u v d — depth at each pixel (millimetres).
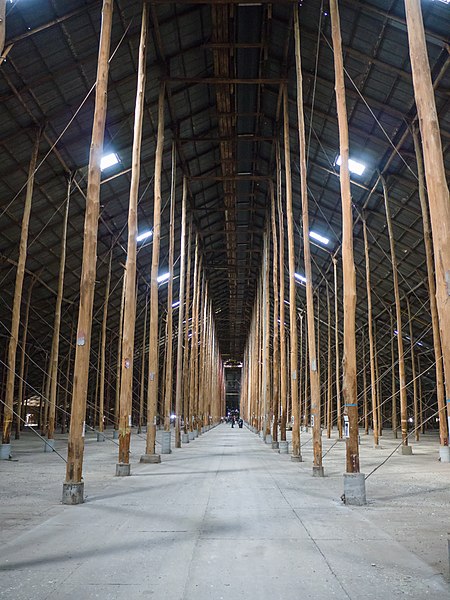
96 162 9344
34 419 41312
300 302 44094
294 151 23281
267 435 25266
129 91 18328
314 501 8023
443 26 13797
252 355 46250
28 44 14625
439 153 5449
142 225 27641
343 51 16438
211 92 21328
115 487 9508
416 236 22344
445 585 4176
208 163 26969
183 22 17094
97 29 15422
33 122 17047
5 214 19844
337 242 28844
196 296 32312
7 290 25016
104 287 31109
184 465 13719
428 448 22188
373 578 4344
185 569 4566
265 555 4992
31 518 6676
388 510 7332
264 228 32875
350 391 8367
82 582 4238
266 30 17688
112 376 42938
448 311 4863
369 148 19891
